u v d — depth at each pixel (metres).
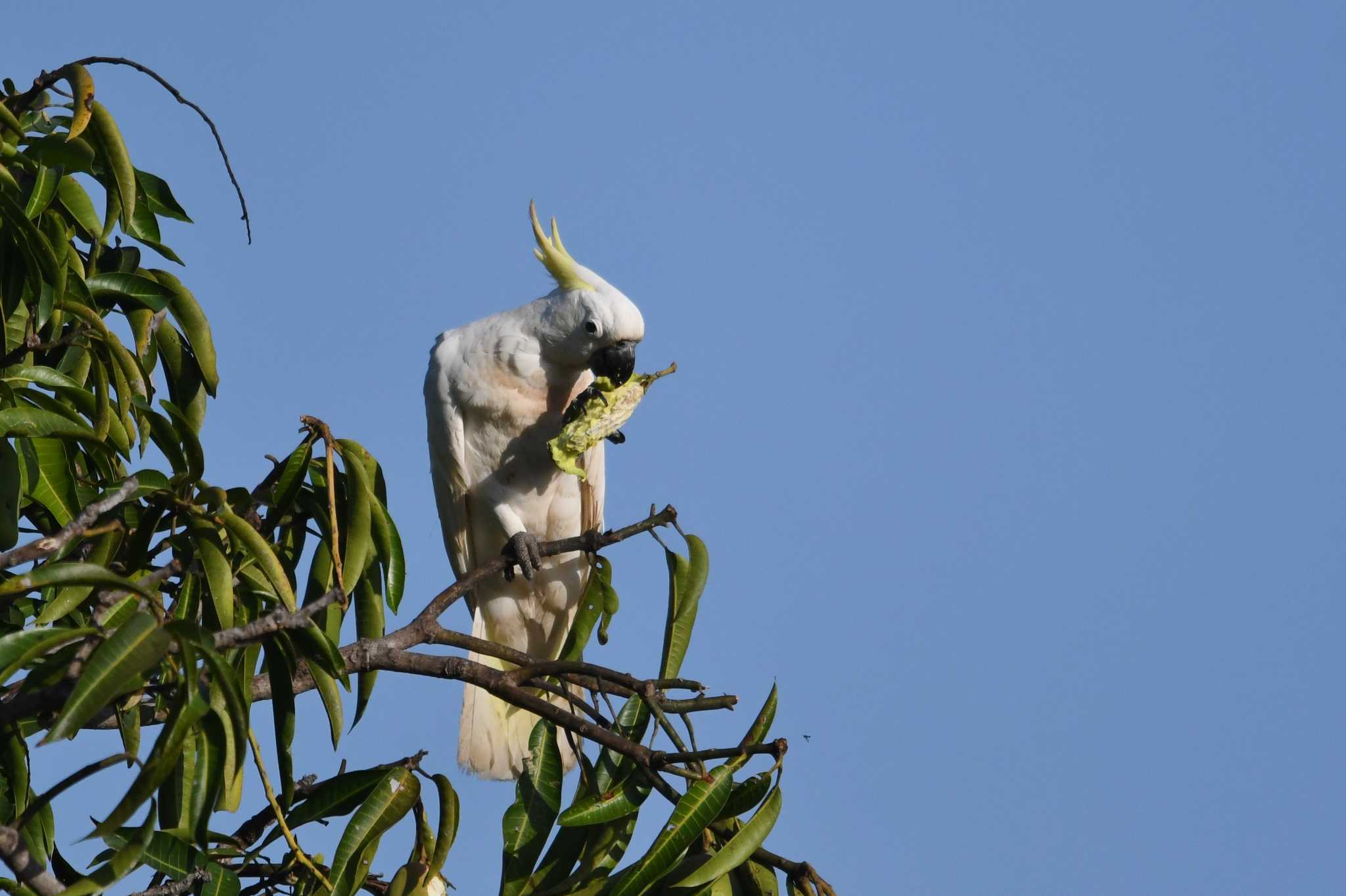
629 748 8.12
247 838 7.91
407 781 7.87
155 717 8.64
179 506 7.32
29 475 8.09
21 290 8.16
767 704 8.08
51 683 6.34
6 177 7.71
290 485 8.55
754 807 7.75
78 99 7.91
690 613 9.23
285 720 7.67
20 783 7.52
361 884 7.78
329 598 6.95
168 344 9.62
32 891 5.93
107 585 5.94
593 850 8.36
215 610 7.91
